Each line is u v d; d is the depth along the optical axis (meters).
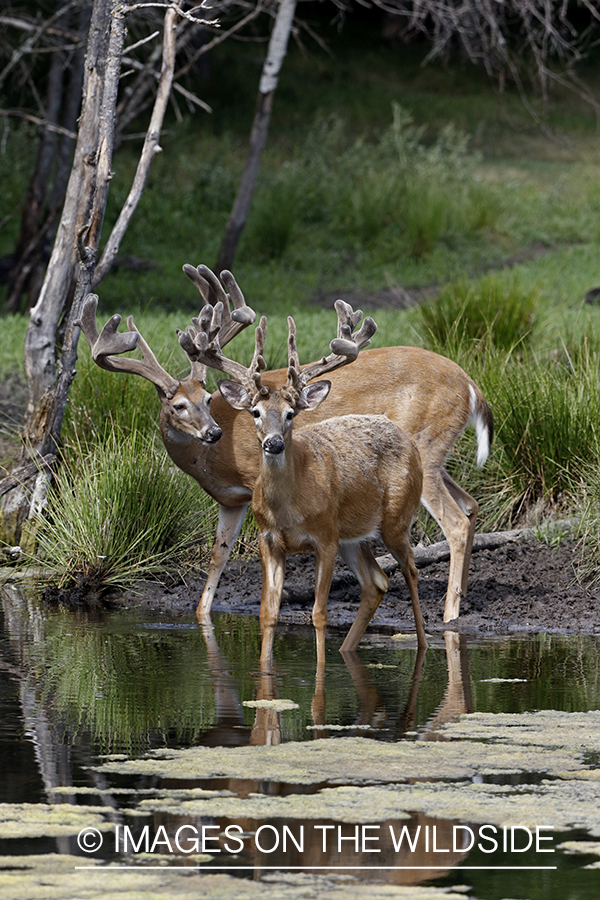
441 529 13.45
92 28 13.93
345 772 6.59
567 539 14.01
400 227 36.72
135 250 35.06
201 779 6.44
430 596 12.95
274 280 32.38
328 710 8.03
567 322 21.14
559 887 5.09
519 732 7.47
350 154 43.94
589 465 14.36
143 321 22.94
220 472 12.08
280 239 35.53
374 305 30.27
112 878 5.12
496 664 9.69
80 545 13.34
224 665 9.48
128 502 13.73
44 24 26.02
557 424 14.77
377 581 10.64
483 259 34.75
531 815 5.90
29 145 41.66
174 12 15.38
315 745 7.12
